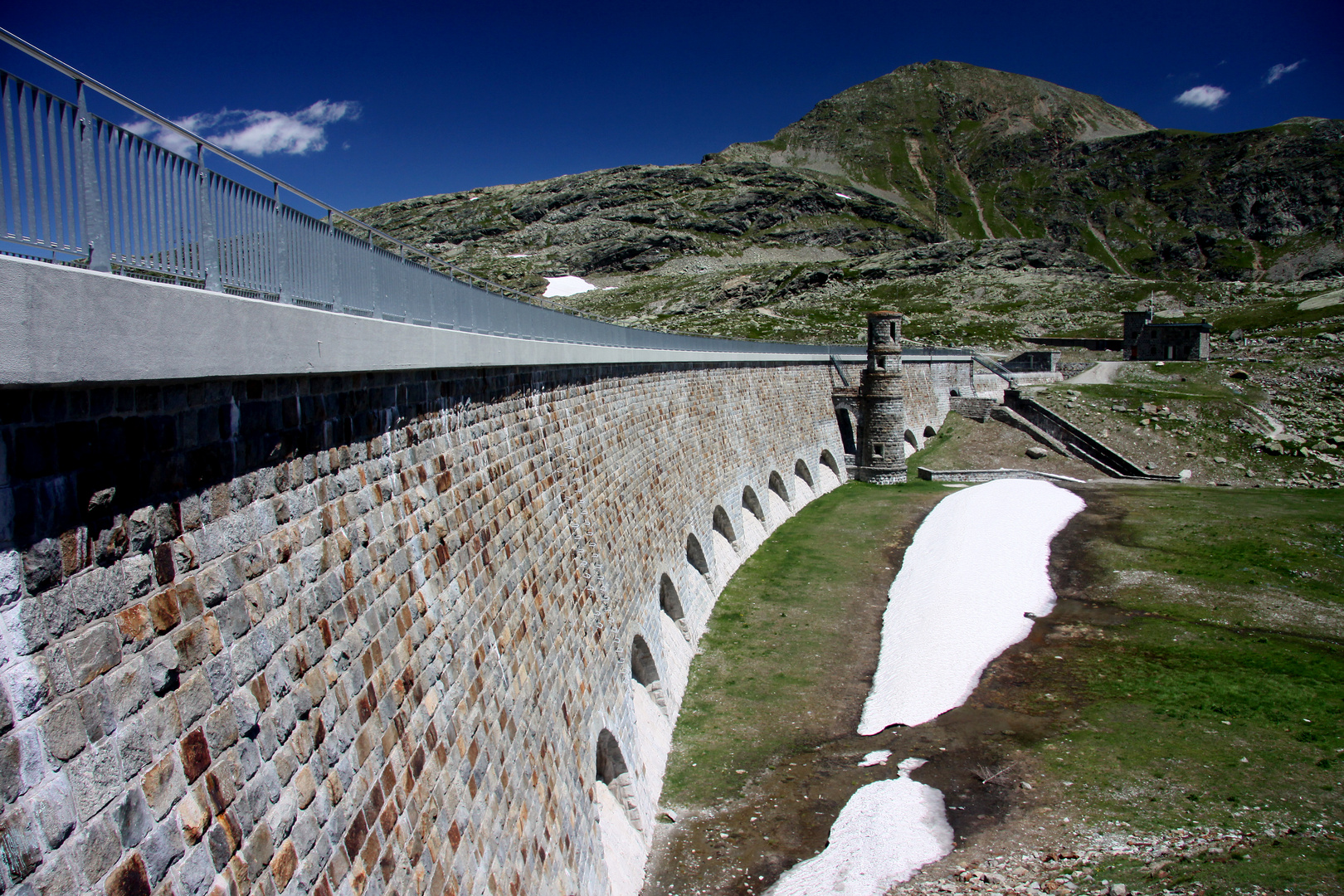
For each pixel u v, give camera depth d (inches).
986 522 1856.5
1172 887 687.1
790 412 2310.5
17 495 217.6
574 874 635.5
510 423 709.3
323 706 356.8
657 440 1318.9
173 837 256.7
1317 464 2544.3
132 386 263.0
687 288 7313.0
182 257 320.2
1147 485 2363.4
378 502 448.5
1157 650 1234.6
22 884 204.1
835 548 1886.1
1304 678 1127.0
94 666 238.4
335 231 458.9
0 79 231.0
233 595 308.8
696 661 1302.9
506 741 564.7
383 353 446.3
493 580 602.9
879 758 989.8
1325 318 4426.7
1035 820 828.0
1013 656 1238.9
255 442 334.3
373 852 374.6
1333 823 786.8
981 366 3868.1
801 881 773.3
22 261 208.4
